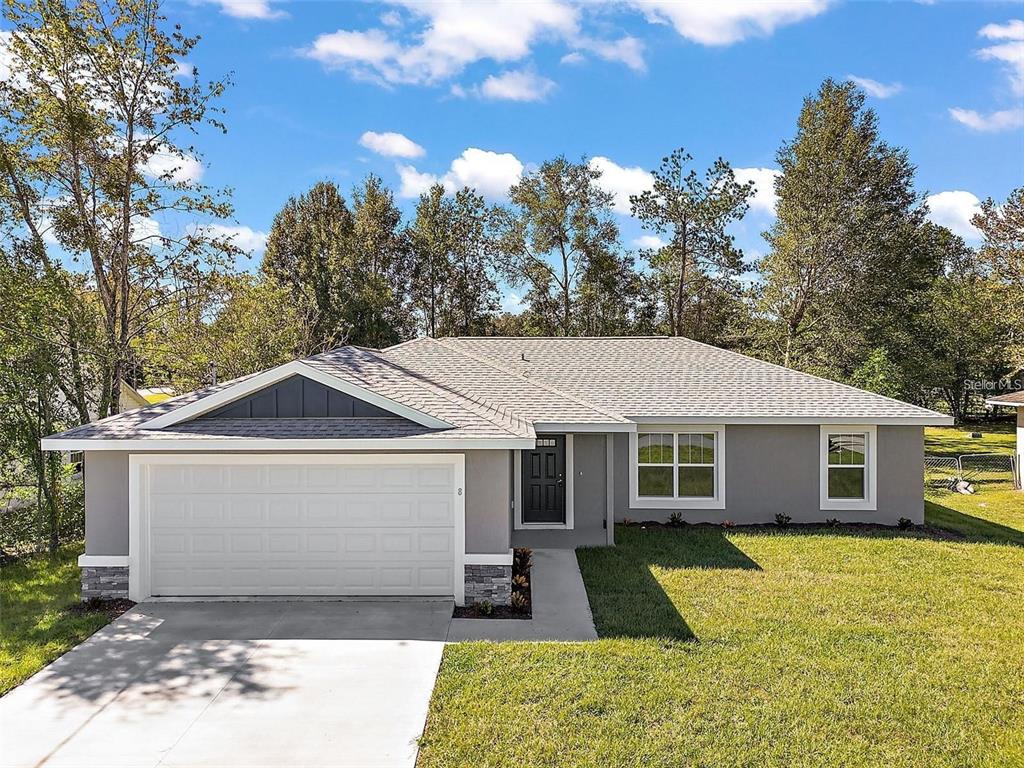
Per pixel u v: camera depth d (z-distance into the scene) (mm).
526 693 7457
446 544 10820
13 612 10477
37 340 14891
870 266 35281
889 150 38219
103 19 17547
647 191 39938
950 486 24562
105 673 8125
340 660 8422
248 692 7594
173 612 10203
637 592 11086
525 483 15477
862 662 8359
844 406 16469
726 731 6695
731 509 16406
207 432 10609
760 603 10531
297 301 36812
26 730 6832
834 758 6273
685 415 16062
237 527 10820
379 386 12328
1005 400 25125
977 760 6270
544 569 12453
